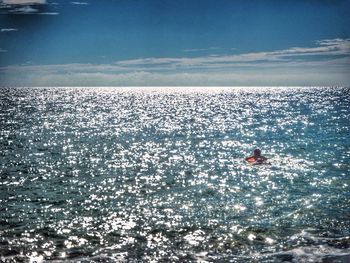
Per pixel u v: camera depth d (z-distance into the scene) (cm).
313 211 2703
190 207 2864
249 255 1998
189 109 15538
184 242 2186
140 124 9656
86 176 4056
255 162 4603
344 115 11312
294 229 2355
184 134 7694
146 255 2019
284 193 3212
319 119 10206
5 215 2709
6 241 2217
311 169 4181
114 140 6912
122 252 2059
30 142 6606
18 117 11306
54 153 5534
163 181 3775
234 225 2439
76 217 2659
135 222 2536
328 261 1898
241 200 3028
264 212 2705
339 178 3722
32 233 2348
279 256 1972
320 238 2208
